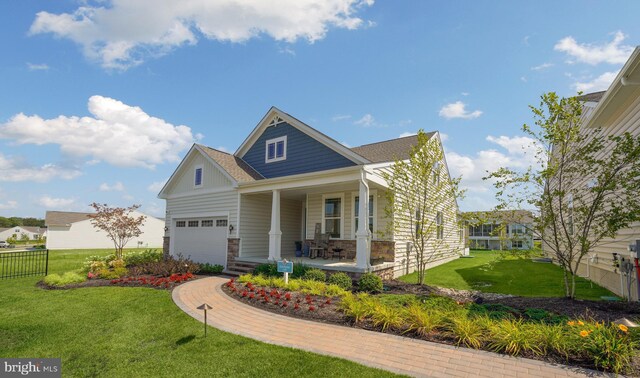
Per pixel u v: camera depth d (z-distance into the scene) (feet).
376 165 34.53
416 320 17.74
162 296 26.84
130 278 35.24
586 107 31.94
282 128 48.37
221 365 14.52
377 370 13.34
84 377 14.57
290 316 20.83
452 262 60.70
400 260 40.88
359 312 19.34
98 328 20.42
